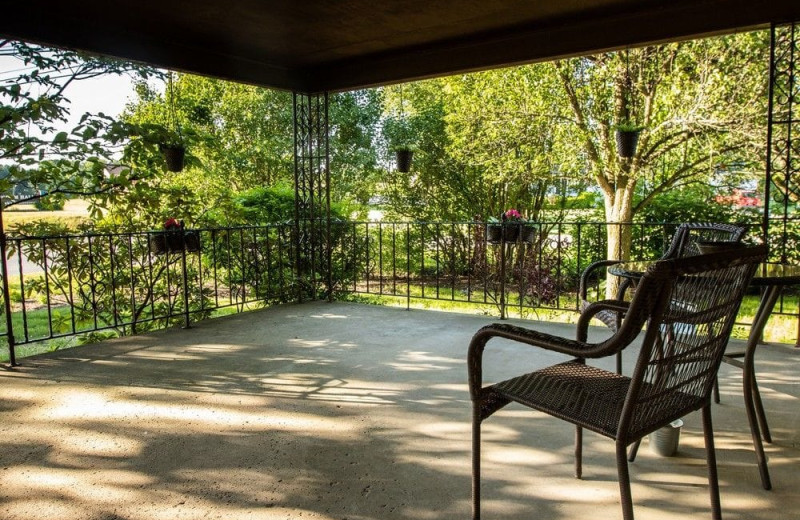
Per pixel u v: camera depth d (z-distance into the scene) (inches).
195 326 178.1
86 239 195.6
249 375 126.5
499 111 295.4
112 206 206.1
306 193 238.4
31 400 110.9
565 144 285.1
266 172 393.7
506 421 97.6
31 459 85.0
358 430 95.1
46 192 191.8
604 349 52.2
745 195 297.1
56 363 137.0
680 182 300.4
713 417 97.4
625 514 53.7
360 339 159.5
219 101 380.5
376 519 67.9
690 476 77.2
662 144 271.3
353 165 400.5
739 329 237.8
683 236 119.2
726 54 236.7
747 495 71.9
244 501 72.4
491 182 362.6
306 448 88.2
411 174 396.2
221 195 237.9
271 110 387.9
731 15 135.0
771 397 106.5
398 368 130.7
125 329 210.1
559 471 79.4
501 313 187.0
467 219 388.8
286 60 199.2
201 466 82.4
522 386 65.7
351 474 79.4
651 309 49.8
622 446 53.4
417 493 73.8
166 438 92.4
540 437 90.9
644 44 148.9
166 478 78.7
